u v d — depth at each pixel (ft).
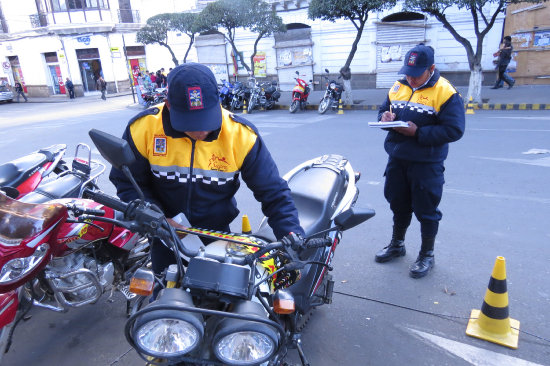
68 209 7.13
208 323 5.27
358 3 39.81
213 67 74.79
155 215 5.57
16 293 7.94
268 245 5.80
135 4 99.09
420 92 10.82
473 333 9.45
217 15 52.60
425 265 11.89
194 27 56.18
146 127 6.68
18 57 100.94
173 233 5.74
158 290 6.33
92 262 9.54
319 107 44.42
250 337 4.78
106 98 87.97
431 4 36.17
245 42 68.95
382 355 9.06
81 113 60.44
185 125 5.81
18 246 7.07
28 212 7.53
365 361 8.91
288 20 63.00
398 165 11.60
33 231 7.22
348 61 46.26
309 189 9.82
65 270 9.12
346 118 39.96
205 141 6.51
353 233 14.82
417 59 10.41
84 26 91.86
